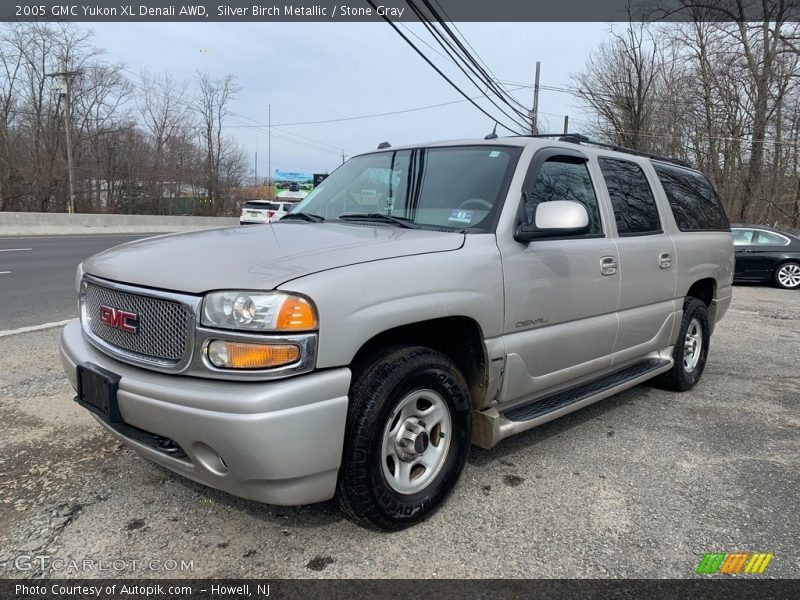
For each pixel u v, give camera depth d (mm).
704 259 4875
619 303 3824
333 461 2277
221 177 51844
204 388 2166
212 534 2566
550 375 3359
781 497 3102
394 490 2551
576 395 3568
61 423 3695
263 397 2088
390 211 3398
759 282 14070
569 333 3391
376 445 2412
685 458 3568
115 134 40375
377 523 2516
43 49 36000
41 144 36375
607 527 2742
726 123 28406
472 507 2885
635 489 3135
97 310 2670
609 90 36469
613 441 3803
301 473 2199
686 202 4871
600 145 4199
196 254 2557
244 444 2098
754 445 3814
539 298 3146
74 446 3381
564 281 3311
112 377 2406
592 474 3299
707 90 28766
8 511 2699
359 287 2307
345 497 2428
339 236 2805
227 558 2408
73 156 37281
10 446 3363
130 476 3045
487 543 2574
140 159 41969
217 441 2133
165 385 2244
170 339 2295
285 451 2131
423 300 2516
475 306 2756
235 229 3270
